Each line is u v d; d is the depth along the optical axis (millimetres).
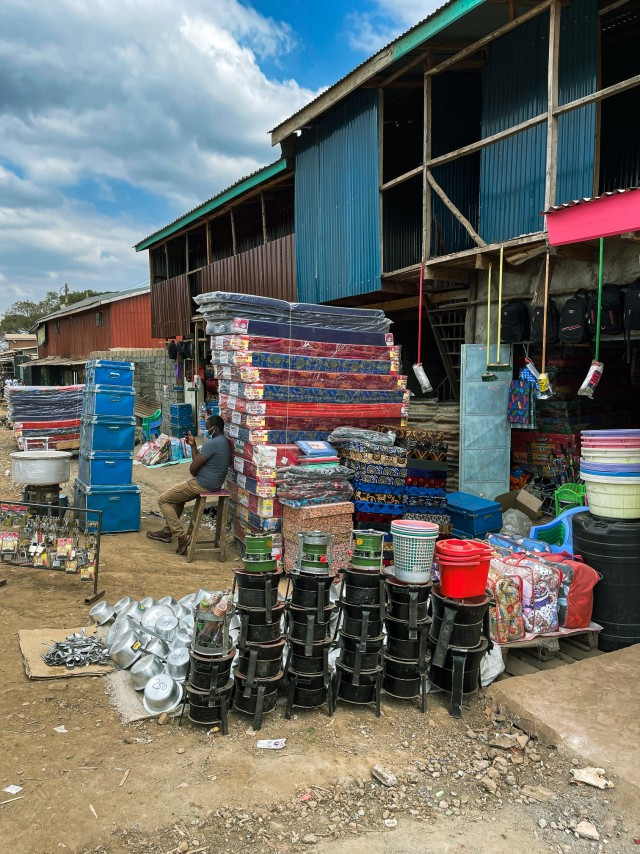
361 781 3439
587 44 6762
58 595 6086
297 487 6312
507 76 7738
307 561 4145
